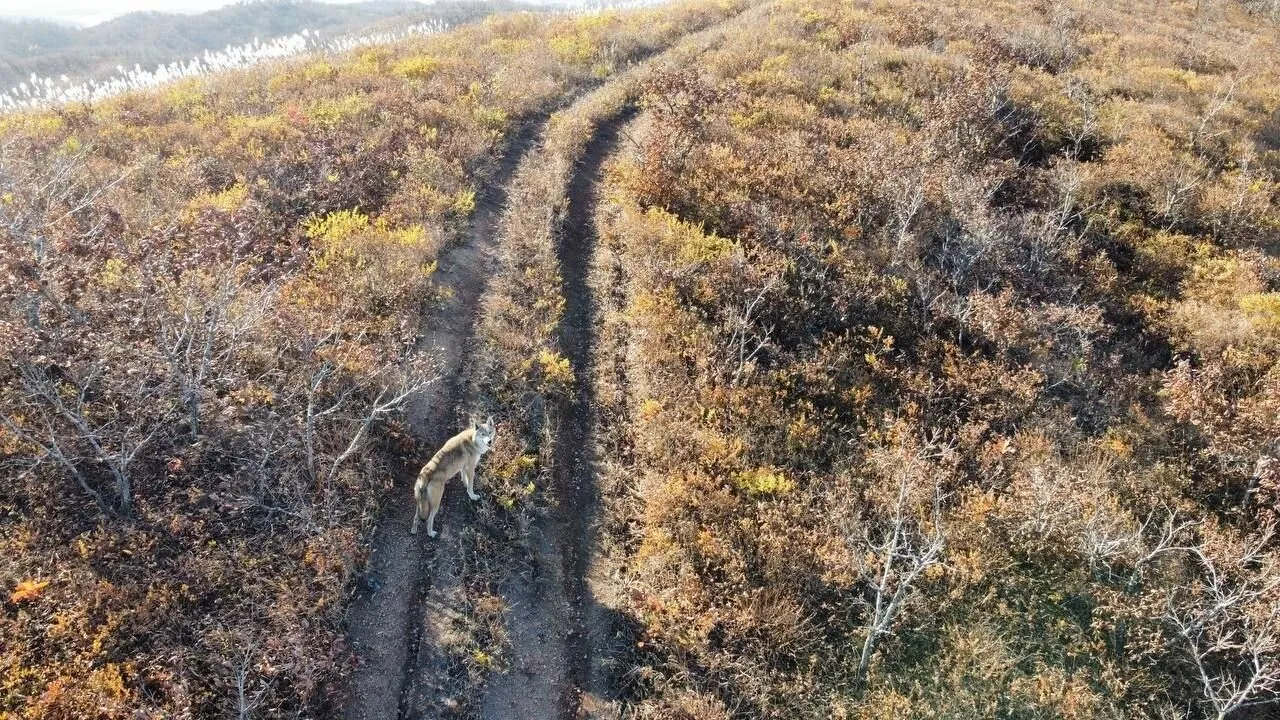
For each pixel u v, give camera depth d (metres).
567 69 22.84
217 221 12.23
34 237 9.96
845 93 20.56
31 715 6.37
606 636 8.49
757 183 15.98
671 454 10.34
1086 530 9.54
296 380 9.94
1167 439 11.59
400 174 15.74
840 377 12.02
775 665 8.31
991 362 12.49
